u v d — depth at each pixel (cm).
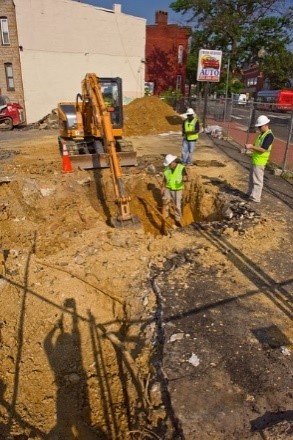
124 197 841
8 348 547
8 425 440
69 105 1281
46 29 2538
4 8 2430
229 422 365
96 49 2755
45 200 1021
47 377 502
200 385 406
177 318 512
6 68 2586
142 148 1659
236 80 4309
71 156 1173
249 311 527
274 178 1145
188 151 1239
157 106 2253
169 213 987
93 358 517
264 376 416
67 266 678
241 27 3625
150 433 368
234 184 1075
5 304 621
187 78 4984
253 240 733
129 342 508
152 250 707
